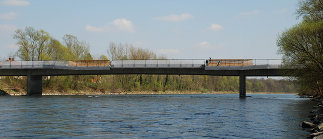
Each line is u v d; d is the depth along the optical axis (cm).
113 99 6038
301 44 4219
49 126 2117
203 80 16000
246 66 6500
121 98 6569
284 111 3303
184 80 14338
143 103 4712
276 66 6172
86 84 10894
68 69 7044
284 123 2314
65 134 1814
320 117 2416
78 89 10312
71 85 10144
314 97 6631
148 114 2956
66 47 9925
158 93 12456
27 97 6588
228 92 18400
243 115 2884
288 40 4312
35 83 7594
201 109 3566
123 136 1766
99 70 7081
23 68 6900
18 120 2433
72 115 2822
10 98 6088
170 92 13212
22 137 1717
